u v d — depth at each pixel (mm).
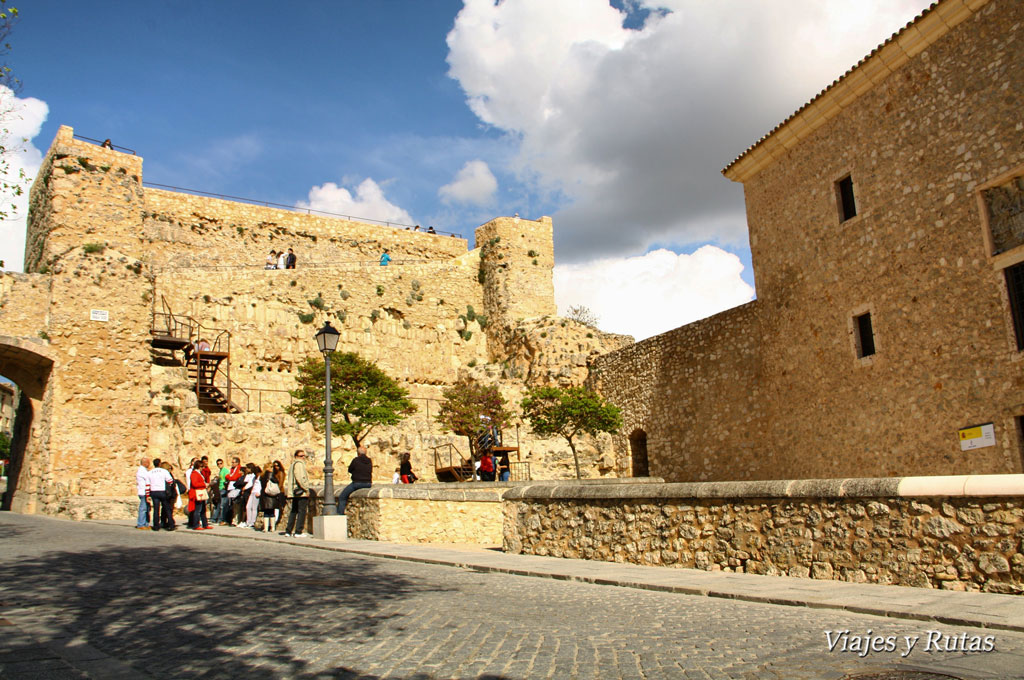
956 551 7691
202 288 35188
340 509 17531
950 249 17594
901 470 18781
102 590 8156
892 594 7582
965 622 6285
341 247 45781
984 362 16703
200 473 19125
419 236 48781
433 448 33531
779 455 23578
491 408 33719
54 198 27172
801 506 9258
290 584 8867
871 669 5059
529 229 46062
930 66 18172
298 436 29438
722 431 28922
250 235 42688
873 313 19781
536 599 8133
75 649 5527
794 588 8234
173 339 29891
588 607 7613
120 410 26391
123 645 5730
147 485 18344
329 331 17047
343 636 6137
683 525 10719
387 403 27812
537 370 39875
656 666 5191
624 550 11547
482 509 17578
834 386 21188
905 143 18875
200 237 41000
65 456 25125
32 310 25625
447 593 8508
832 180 21375
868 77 19672
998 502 7410
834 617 6891
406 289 42875
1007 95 16250
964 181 17266
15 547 12812
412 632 6312
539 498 13219
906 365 18734
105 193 28125
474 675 5000
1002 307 16328
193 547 13398
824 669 5078
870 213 19953
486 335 45219
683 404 31281
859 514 8617
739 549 9945
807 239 22344
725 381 28922
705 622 6770
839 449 20922
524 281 44969
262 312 36156
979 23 16906
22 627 6250
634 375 34938
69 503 22797
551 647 5785
